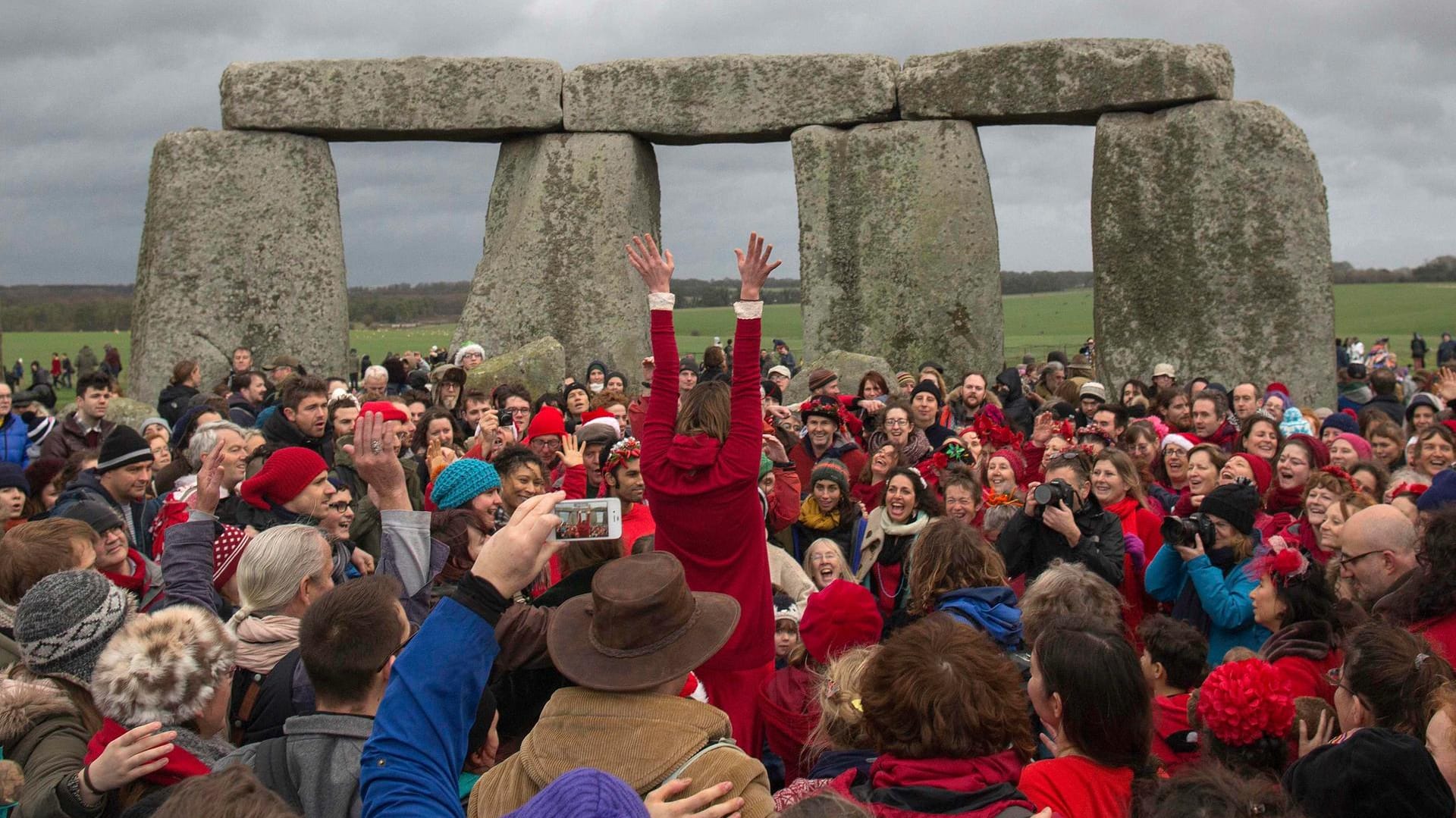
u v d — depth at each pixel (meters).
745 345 4.10
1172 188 13.35
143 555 5.92
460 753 2.46
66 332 73.06
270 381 11.48
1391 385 10.96
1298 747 3.50
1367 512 4.49
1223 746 3.28
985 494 6.78
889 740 2.89
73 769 3.15
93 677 3.18
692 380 8.99
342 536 5.04
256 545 3.83
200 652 3.12
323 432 7.35
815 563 5.56
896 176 13.91
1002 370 14.11
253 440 6.86
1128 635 4.82
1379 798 2.67
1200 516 4.88
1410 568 4.38
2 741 3.25
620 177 14.34
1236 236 13.20
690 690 3.52
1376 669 3.28
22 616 3.40
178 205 14.49
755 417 4.05
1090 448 6.93
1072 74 13.44
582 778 2.03
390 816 2.32
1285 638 4.18
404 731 2.41
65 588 3.43
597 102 14.39
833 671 3.50
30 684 3.33
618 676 2.65
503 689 3.38
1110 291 13.70
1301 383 13.13
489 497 4.95
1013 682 2.92
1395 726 3.24
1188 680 3.85
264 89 14.51
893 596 5.75
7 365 42.47
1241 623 4.68
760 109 14.16
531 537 2.49
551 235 14.42
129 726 3.06
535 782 2.58
